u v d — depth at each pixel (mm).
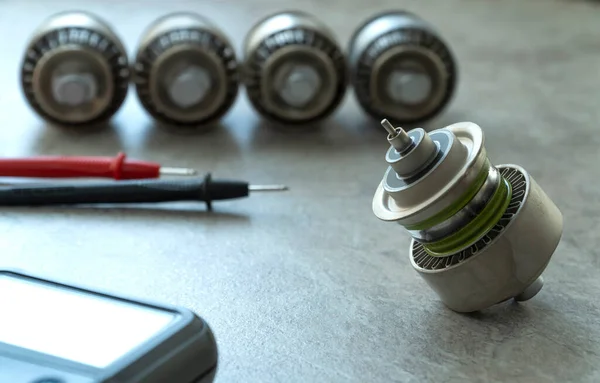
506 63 785
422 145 453
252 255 537
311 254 537
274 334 479
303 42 642
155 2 916
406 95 645
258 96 651
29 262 529
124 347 407
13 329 418
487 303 472
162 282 515
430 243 469
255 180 610
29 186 580
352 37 676
